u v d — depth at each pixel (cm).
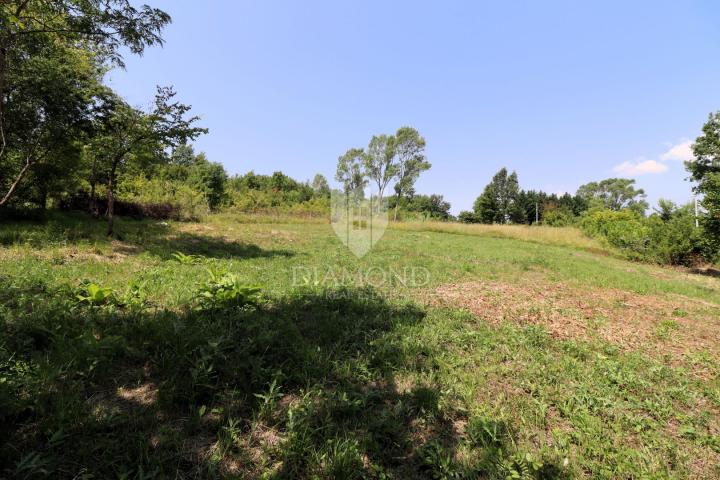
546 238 2248
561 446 241
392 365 338
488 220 5956
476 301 623
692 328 564
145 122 959
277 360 325
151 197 2197
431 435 246
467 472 209
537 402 291
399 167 4591
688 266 1574
